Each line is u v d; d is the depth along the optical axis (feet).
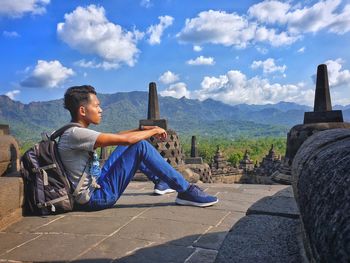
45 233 11.82
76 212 14.40
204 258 9.58
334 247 2.81
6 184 12.62
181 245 10.57
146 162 14.93
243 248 5.74
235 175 94.79
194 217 13.60
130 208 15.11
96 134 13.74
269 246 5.71
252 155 347.15
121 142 14.05
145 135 14.82
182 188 15.23
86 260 9.55
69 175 14.02
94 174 14.46
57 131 14.25
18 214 13.41
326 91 25.23
